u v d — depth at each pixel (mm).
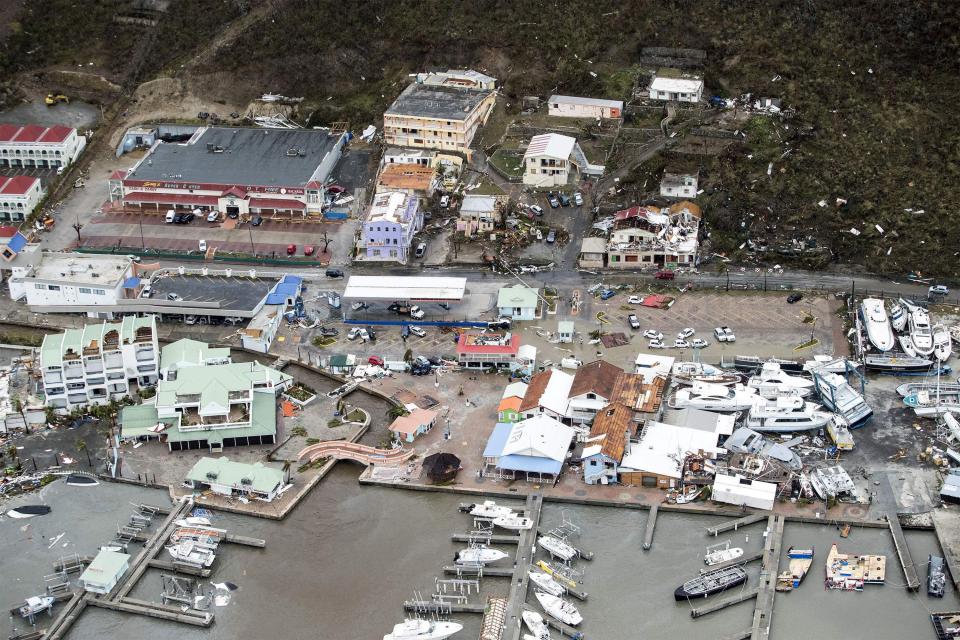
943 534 149750
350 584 147750
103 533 155750
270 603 145375
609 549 151000
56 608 144625
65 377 174375
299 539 155125
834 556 147125
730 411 170875
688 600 143000
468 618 141750
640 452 162250
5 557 152000
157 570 150750
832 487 155750
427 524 156625
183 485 163000
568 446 164500
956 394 171375
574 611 140875
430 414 171875
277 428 173125
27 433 173500
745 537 151875
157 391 175000
